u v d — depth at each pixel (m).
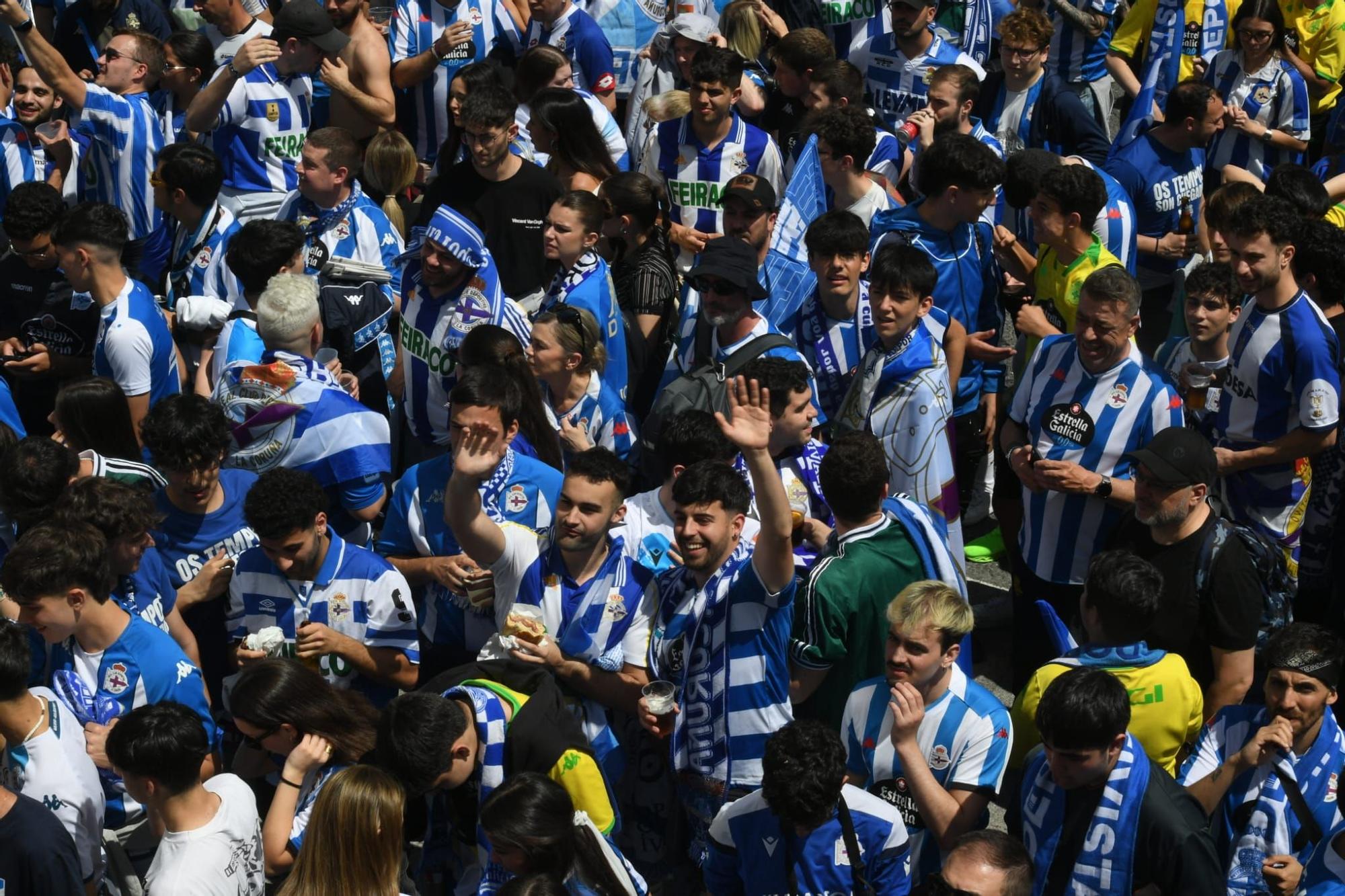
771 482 4.85
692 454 5.59
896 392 6.36
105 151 8.90
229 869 4.40
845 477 5.27
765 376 5.84
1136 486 5.66
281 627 5.52
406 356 7.01
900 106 9.97
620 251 7.65
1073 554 6.31
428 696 4.64
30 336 7.33
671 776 5.62
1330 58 10.43
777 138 9.82
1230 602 5.56
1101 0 10.40
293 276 6.38
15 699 4.52
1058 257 7.30
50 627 4.89
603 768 5.33
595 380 6.68
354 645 5.46
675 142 8.88
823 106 9.05
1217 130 9.31
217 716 5.89
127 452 6.17
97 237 6.77
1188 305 6.73
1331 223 6.88
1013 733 5.09
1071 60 10.55
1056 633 5.50
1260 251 6.34
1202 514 5.62
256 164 9.09
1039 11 10.38
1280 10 9.75
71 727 4.71
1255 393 6.55
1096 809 4.40
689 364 6.99
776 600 4.99
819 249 7.01
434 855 5.13
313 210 7.85
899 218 7.44
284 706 4.81
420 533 5.93
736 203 7.43
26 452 5.60
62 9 11.66
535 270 8.12
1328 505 6.82
